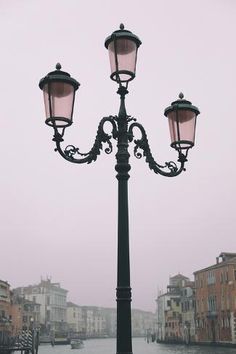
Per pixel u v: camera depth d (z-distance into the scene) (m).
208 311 72.69
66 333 128.38
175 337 92.75
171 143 5.68
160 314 110.25
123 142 5.41
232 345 64.94
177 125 5.58
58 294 140.25
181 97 5.74
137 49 5.43
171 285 111.50
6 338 77.38
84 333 161.62
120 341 4.85
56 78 5.03
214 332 71.50
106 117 5.44
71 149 5.25
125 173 5.33
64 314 144.25
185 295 87.31
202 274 75.94
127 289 4.97
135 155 5.58
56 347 102.44
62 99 5.07
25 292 134.88
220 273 69.75
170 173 5.70
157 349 71.94
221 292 69.12
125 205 5.22
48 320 131.62
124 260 5.05
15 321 95.31
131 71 5.30
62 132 5.18
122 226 5.15
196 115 5.71
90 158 5.32
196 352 57.75
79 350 84.56
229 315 66.38
